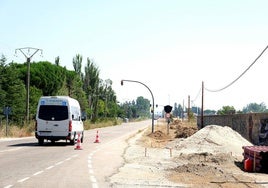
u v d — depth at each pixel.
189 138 34.97
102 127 91.19
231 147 32.75
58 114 30.16
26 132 43.97
